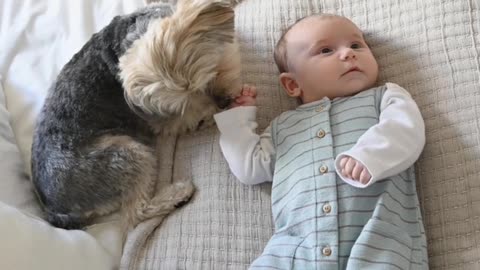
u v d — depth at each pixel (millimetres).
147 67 1259
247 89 1377
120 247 1320
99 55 1403
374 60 1271
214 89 1331
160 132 1443
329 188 1118
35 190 1395
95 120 1362
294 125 1263
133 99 1319
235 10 1583
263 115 1395
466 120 1151
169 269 1227
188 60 1258
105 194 1334
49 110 1392
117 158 1334
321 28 1286
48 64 1647
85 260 1217
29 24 1740
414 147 1101
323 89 1269
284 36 1368
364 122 1182
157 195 1350
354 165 1076
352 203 1095
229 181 1306
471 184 1106
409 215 1112
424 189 1159
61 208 1333
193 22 1266
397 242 1043
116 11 1711
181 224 1285
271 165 1258
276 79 1432
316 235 1088
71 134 1341
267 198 1267
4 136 1472
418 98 1236
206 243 1238
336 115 1220
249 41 1490
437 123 1183
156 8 1445
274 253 1102
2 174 1371
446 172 1139
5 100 1590
